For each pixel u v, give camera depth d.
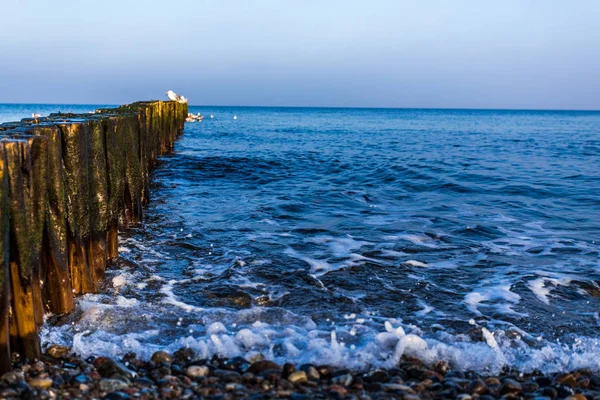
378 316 5.99
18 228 4.36
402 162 20.84
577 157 23.92
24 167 4.44
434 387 4.30
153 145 16.22
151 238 8.79
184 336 5.30
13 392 3.84
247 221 10.37
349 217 11.02
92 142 6.47
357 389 4.21
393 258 8.18
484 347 5.13
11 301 4.45
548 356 5.04
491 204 12.84
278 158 21.44
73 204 5.79
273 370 4.48
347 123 66.44
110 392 3.96
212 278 7.05
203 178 15.73
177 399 3.92
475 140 35.84
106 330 5.32
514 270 7.71
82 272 6.00
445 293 6.76
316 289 6.74
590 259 8.33
